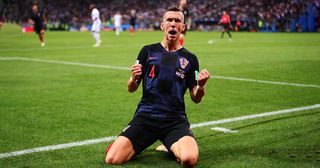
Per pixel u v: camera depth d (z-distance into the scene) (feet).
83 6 205.16
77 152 16.25
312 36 119.14
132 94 29.45
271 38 109.60
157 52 15.74
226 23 110.11
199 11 183.73
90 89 31.40
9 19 193.67
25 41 95.76
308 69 42.80
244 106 25.22
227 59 53.62
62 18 199.31
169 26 15.51
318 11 153.07
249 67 44.78
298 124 20.40
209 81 35.14
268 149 16.28
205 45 82.79
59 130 19.75
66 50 69.21
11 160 15.25
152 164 14.69
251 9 169.48
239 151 16.11
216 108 24.67
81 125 20.75
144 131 15.17
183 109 15.78
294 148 16.33
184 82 15.62
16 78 36.88
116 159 14.58
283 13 159.63
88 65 47.01
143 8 200.75
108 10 204.33
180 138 14.65
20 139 18.16
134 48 74.23
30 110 24.20
